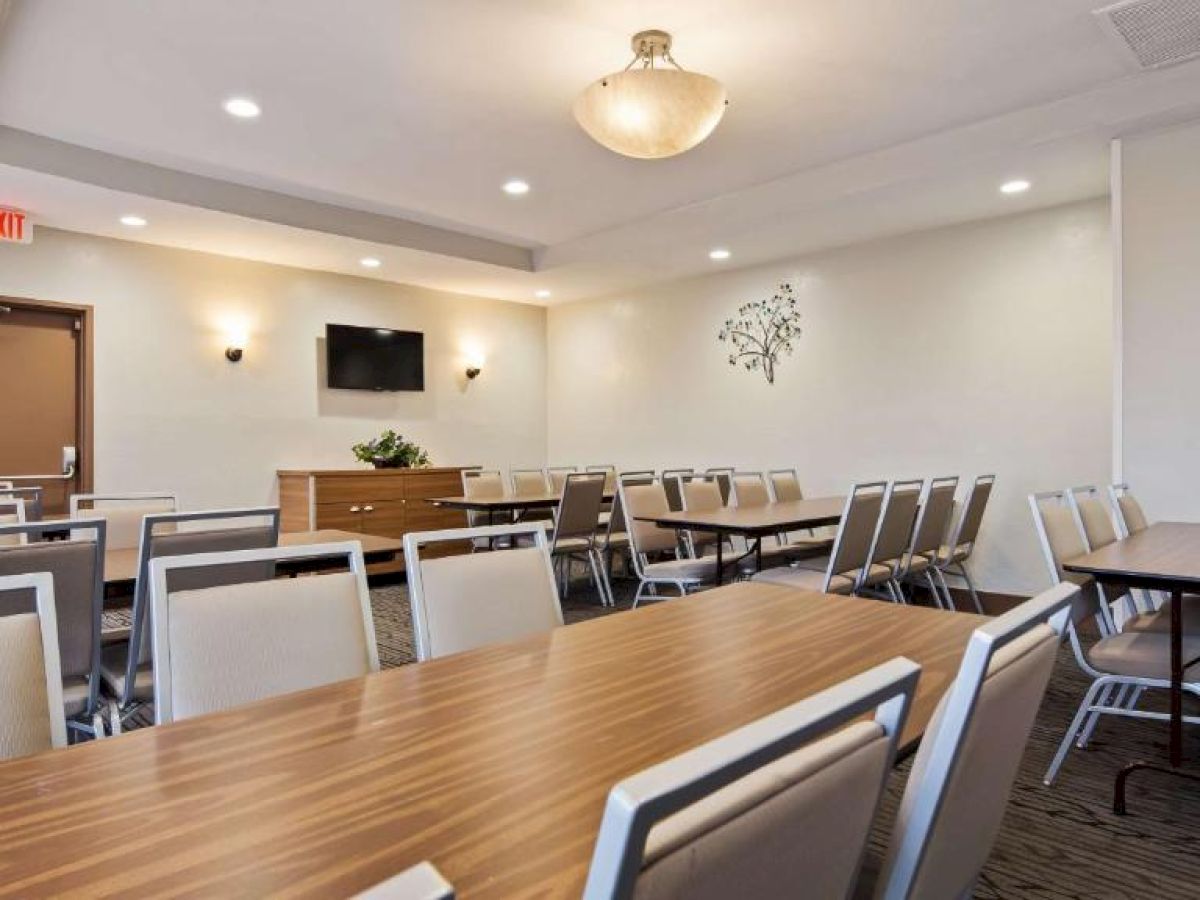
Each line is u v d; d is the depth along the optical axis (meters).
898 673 0.64
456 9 2.71
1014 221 4.77
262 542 2.27
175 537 2.10
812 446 5.77
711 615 1.72
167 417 5.38
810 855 0.59
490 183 4.58
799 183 4.51
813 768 0.58
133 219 4.65
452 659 1.41
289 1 2.65
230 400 5.68
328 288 6.21
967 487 4.97
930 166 3.96
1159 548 2.47
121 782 0.89
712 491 4.80
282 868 0.70
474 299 7.23
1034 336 4.71
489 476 5.77
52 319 5.01
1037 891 1.79
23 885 0.67
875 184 4.17
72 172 3.93
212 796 0.86
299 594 1.47
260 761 0.96
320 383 6.18
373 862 0.71
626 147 3.01
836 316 5.61
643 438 6.95
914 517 3.88
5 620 1.10
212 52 2.99
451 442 7.04
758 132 3.86
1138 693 2.85
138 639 2.02
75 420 5.10
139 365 5.26
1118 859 1.93
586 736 1.03
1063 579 2.53
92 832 0.77
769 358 6.02
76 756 0.97
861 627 1.59
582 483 4.86
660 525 3.75
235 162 4.20
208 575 2.14
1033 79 3.32
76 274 5.00
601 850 0.43
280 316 5.94
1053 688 3.28
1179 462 3.38
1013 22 2.86
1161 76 3.27
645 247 5.47
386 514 5.94
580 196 4.85
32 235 4.71
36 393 4.96
